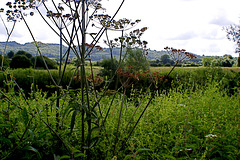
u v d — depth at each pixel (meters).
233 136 2.68
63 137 2.34
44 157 2.19
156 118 3.20
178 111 3.23
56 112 2.52
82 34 2.10
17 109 2.50
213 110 3.54
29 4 2.31
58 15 2.34
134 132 2.85
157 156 2.35
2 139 1.93
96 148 2.53
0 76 5.64
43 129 2.36
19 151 2.03
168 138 2.61
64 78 8.01
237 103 3.63
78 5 2.08
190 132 2.79
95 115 2.10
